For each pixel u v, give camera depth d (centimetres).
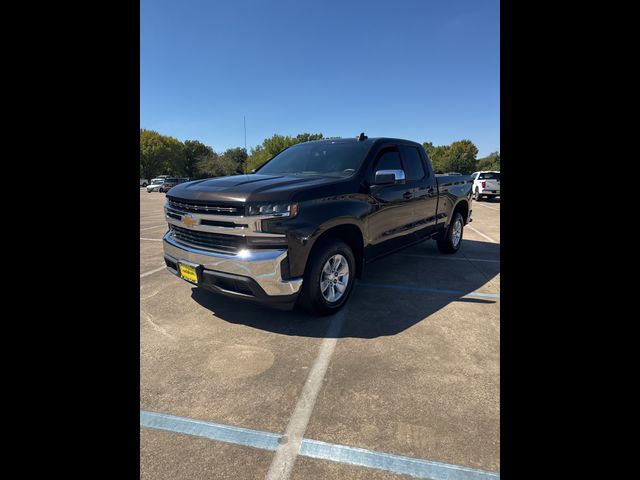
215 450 161
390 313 322
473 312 324
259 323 302
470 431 169
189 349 256
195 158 8775
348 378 217
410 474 146
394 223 395
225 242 280
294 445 163
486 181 1889
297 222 269
